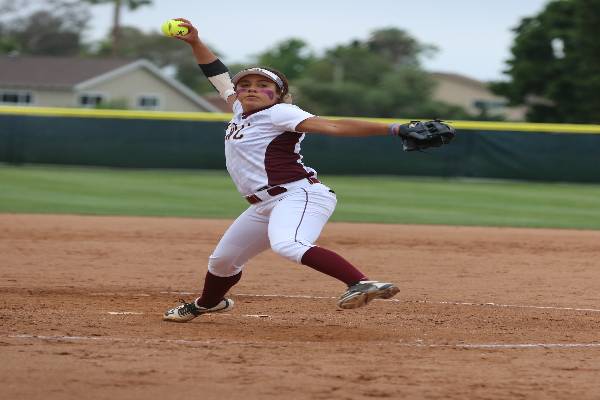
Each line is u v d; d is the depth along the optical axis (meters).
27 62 124.38
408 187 57.03
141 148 63.59
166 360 14.70
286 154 16.08
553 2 112.31
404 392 13.20
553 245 33.97
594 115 104.81
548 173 61.66
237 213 42.78
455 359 15.38
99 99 123.75
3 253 29.02
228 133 16.47
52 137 63.53
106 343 15.98
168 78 127.50
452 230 38.06
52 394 12.75
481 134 62.41
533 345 16.80
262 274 26.03
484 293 23.77
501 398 13.05
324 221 16.34
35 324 17.84
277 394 12.95
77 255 29.09
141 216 40.59
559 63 109.25
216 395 12.86
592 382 14.09
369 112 153.38
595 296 23.72
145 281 24.67
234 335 17.31
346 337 17.34
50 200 46.00
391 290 15.65
